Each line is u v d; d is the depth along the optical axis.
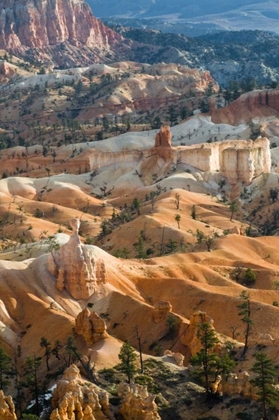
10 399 160.62
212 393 174.00
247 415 166.38
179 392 176.12
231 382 173.50
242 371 180.00
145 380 178.88
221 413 168.88
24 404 183.50
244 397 171.12
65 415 153.38
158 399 172.62
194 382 179.00
